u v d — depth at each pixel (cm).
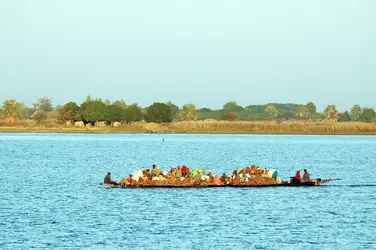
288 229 19288
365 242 17600
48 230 18762
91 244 17100
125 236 18088
